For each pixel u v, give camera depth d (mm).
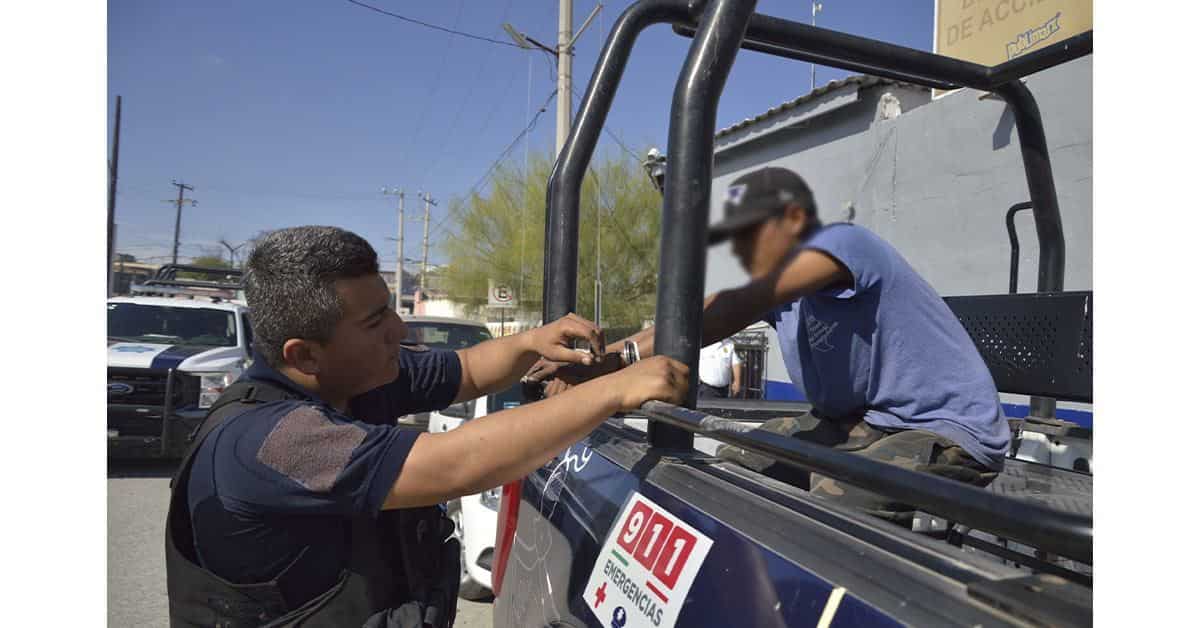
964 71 2061
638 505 1231
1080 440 2170
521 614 1651
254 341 1385
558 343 1763
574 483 1540
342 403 1492
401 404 1822
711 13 1210
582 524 1409
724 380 4465
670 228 1229
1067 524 545
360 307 1339
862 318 1585
